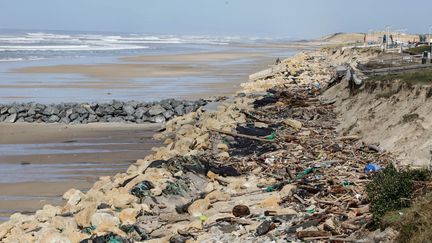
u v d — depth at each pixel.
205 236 12.98
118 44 130.38
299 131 25.38
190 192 17.19
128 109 33.19
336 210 13.65
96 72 56.50
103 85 46.81
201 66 66.50
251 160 20.67
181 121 29.97
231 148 23.09
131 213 14.71
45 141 27.39
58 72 55.66
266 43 168.12
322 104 31.17
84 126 31.31
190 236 13.10
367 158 19.61
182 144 23.30
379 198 12.28
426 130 19.78
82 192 18.73
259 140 23.67
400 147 20.03
